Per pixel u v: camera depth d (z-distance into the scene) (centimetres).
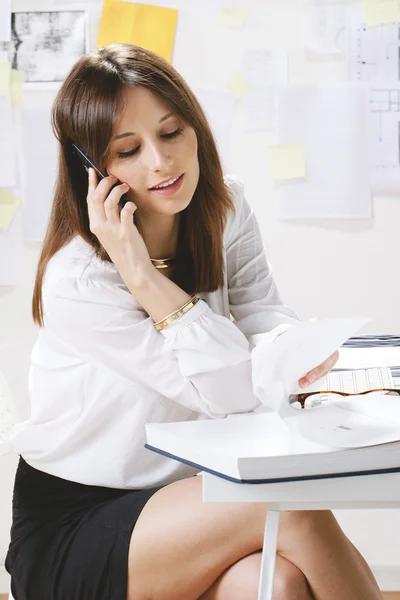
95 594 130
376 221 251
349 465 88
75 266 141
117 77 132
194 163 139
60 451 145
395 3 246
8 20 249
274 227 252
